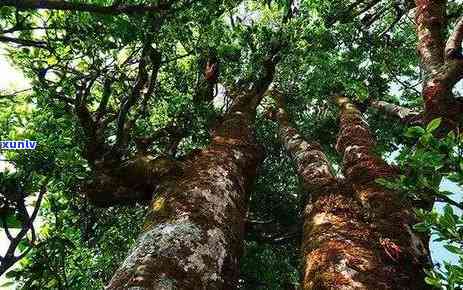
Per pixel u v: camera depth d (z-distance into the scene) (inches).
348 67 381.4
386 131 385.1
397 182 98.0
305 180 212.4
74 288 234.1
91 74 235.1
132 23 198.2
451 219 82.7
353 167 198.4
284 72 421.4
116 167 191.9
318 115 466.6
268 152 421.4
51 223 271.6
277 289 345.4
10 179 192.7
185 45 280.4
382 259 119.4
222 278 112.5
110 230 326.6
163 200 141.5
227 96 377.7
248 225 336.5
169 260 105.0
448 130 163.9
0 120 218.7
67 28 203.0
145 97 257.3
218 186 152.6
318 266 119.4
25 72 246.4
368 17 433.4
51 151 205.0
